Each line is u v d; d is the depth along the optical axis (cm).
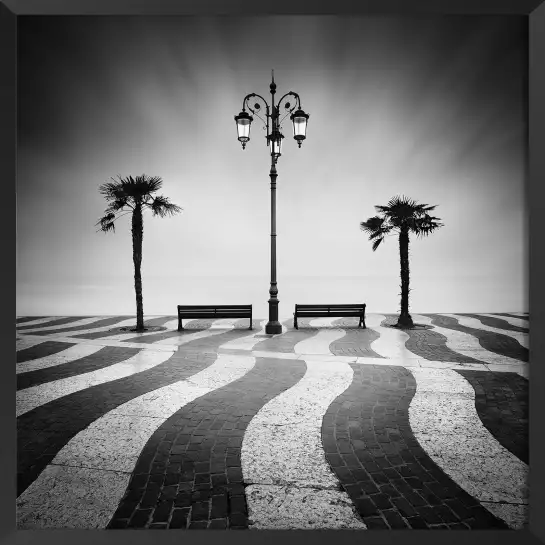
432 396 628
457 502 341
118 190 1416
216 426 512
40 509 335
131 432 495
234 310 1373
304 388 675
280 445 455
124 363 877
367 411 563
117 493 359
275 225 1320
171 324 1551
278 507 335
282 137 1293
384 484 371
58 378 752
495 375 752
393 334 1263
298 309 1402
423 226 1443
